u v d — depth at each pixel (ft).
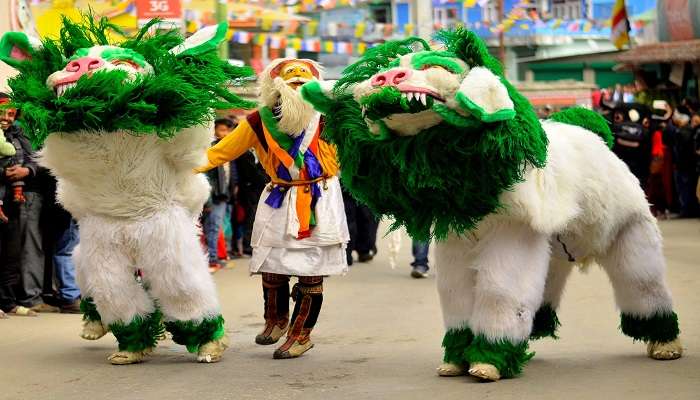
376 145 28.32
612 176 31.42
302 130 35.47
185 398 29.04
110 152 31.48
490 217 28.84
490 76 27.02
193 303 33.35
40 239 45.14
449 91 27.37
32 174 43.68
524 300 28.94
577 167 30.42
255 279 57.57
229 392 29.71
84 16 34.76
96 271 32.81
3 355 35.96
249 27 95.71
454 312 30.12
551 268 33.47
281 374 32.12
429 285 54.03
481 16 144.97
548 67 156.25
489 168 27.55
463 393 28.37
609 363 32.12
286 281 37.14
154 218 32.50
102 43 33.47
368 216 64.59
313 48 83.97
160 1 57.47
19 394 30.09
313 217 35.32
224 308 47.26
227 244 68.80
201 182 33.91
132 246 32.65
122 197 32.19
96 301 33.19
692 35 117.39
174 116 31.22
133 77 31.17
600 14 154.20
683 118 87.71
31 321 43.34
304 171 35.53
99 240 32.60
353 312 45.19
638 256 32.12
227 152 35.83
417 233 29.19
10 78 31.71
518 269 28.86
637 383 29.04
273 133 35.45
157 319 34.42
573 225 30.83
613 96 122.31
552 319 34.01
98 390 30.32
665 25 123.24
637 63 117.70
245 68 34.01
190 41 32.99
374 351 35.91
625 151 85.81
